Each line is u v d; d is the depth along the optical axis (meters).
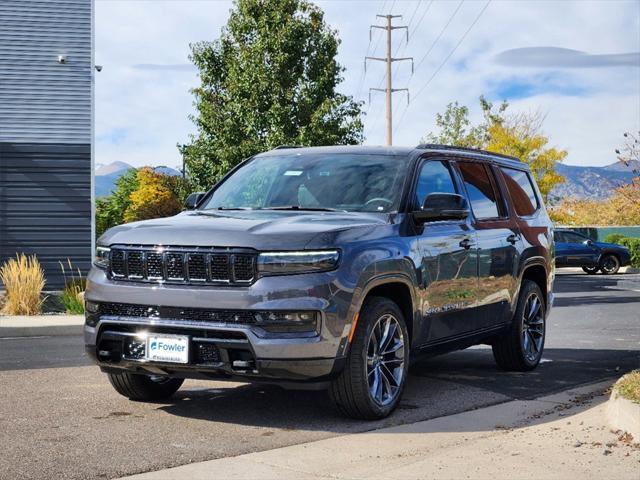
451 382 8.00
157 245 6.00
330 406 6.77
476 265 7.57
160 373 6.07
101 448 5.45
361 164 7.21
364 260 6.00
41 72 20.72
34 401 6.98
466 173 7.96
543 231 9.06
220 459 5.15
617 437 5.54
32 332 12.62
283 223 6.09
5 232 20.50
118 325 6.11
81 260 20.81
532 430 5.83
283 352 5.65
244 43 27.61
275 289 5.68
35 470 4.95
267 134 26.20
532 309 8.75
